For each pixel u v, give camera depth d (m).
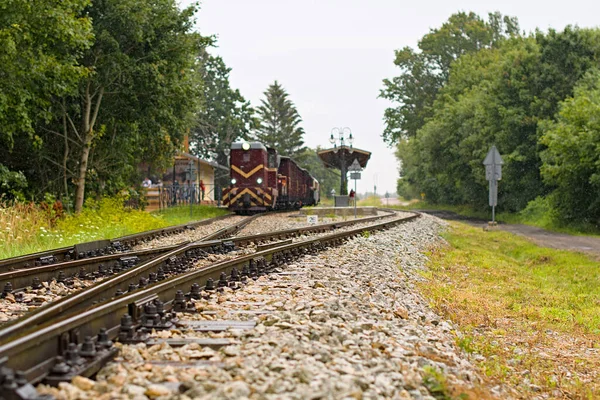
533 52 47.44
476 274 15.20
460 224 36.34
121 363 4.96
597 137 31.98
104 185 28.84
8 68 19.47
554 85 45.34
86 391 4.30
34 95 21.31
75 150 26.98
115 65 24.77
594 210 33.06
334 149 44.91
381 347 5.93
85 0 21.36
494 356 7.50
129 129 27.59
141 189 32.59
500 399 5.64
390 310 8.42
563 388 6.68
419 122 84.75
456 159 59.91
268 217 35.56
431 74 87.12
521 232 31.42
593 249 21.64
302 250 13.39
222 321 6.64
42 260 11.77
